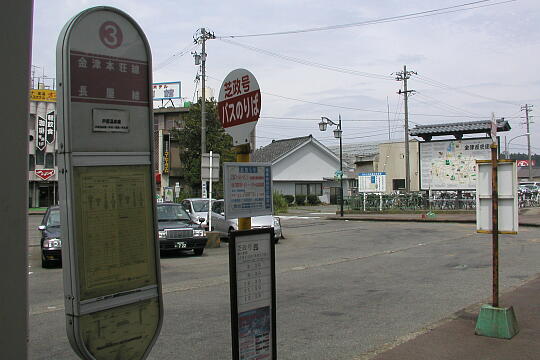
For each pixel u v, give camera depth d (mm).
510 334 5551
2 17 2416
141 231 3236
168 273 10688
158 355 5258
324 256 13289
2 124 2414
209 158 16844
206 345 5598
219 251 14992
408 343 5434
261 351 3891
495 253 5777
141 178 3250
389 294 8242
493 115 5770
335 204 52312
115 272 3082
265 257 3947
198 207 19109
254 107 4246
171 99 45500
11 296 2441
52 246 11539
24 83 2498
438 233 19109
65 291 2936
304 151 50438
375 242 16578
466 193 32375
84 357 2932
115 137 3113
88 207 2969
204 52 30312
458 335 5707
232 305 3719
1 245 2408
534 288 8250
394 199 32781
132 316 3168
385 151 50312
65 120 2891
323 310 7203
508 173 5977
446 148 30859
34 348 5527
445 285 8914
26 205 2510
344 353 5297
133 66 3207
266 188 4211
